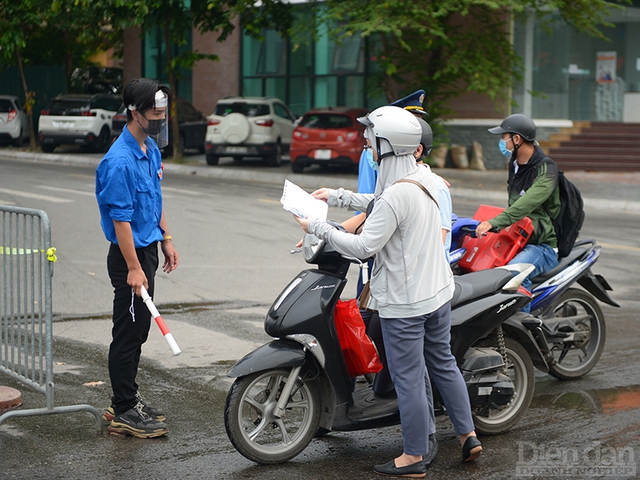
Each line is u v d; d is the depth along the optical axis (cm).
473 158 2259
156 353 661
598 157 2239
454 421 455
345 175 2066
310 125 2062
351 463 460
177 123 2370
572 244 587
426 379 459
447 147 2264
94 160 2386
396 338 430
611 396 588
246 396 447
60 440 478
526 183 581
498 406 493
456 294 483
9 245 522
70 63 3281
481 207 593
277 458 452
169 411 533
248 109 2264
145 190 477
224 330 733
